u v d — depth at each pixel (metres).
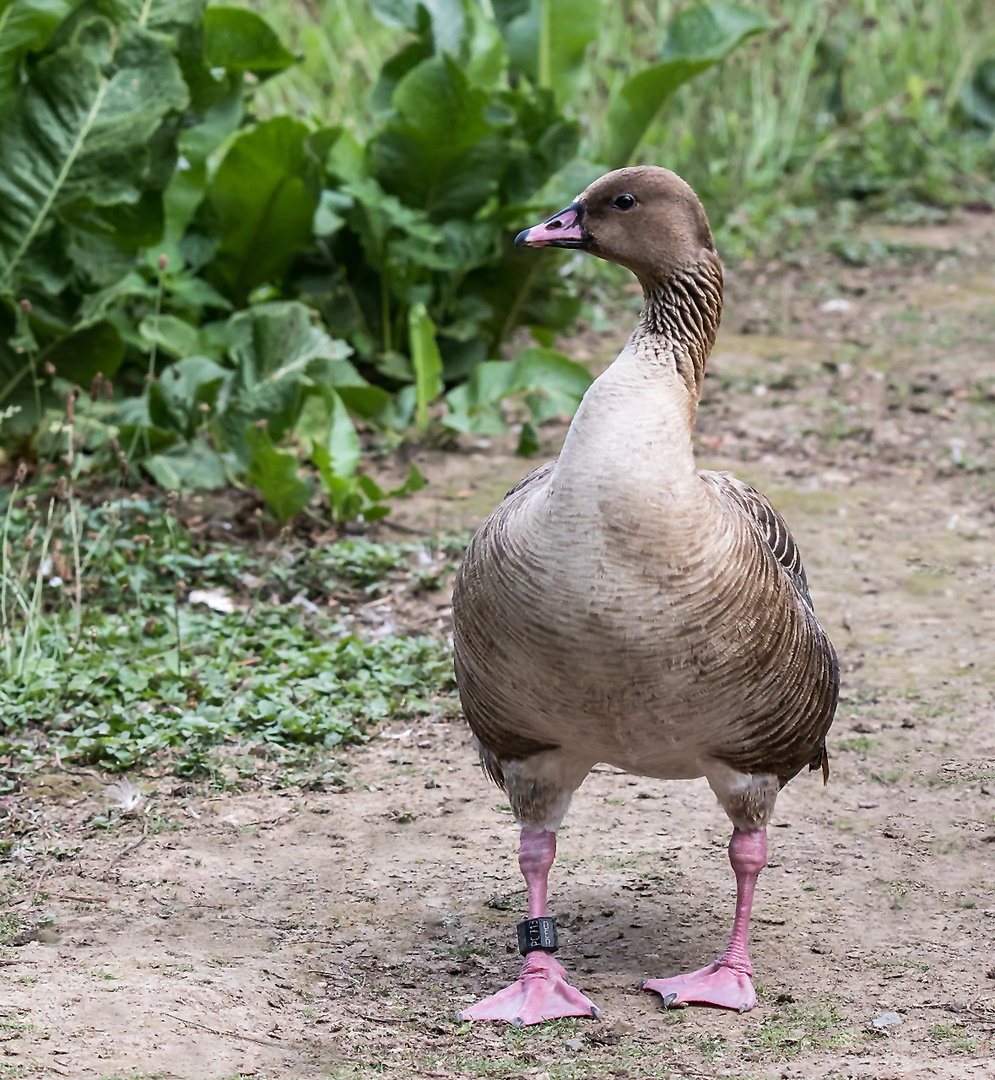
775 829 6.13
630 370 4.49
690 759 4.71
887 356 12.75
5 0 8.63
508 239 11.49
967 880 5.66
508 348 12.84
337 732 6.85
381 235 11.20
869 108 18.66
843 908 5.47
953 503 9.97
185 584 8.32
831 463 10.66
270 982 4.82
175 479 9.05
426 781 6.51
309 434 9.86
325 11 16.05
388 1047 4.44
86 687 6.91
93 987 4.62
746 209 16.03
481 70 11.45
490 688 4.62
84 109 8.81
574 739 4.60
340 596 8.44
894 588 8.65
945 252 15.52
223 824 6.08
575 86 12.28
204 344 10.12
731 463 10.61
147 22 9.18
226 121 10.30
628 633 4.25
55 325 9.20
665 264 4.63
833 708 5.02
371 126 14.80
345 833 6.05
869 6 19.25
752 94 17.52
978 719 7.04
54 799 6.18
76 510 8.20
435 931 5.30
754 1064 4.31
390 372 11.38
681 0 17.31
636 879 5.70
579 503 4.25
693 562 4.24
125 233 9.35
